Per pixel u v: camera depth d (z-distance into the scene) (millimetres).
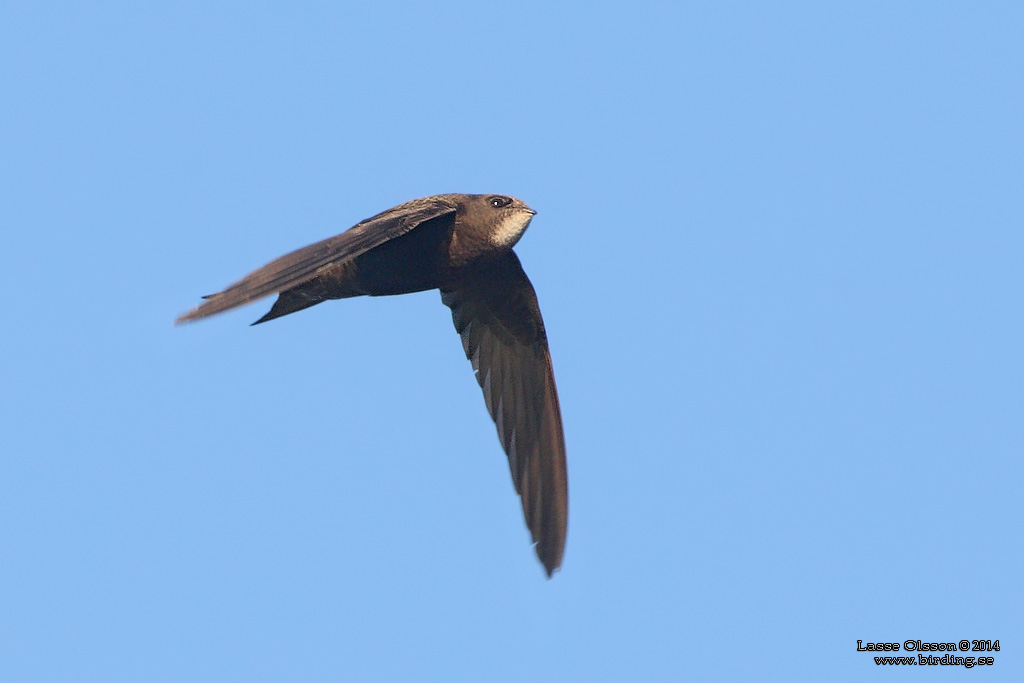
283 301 17359
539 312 18859
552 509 19172
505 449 19172
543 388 19375
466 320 19094
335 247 14844
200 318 13031
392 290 17750
